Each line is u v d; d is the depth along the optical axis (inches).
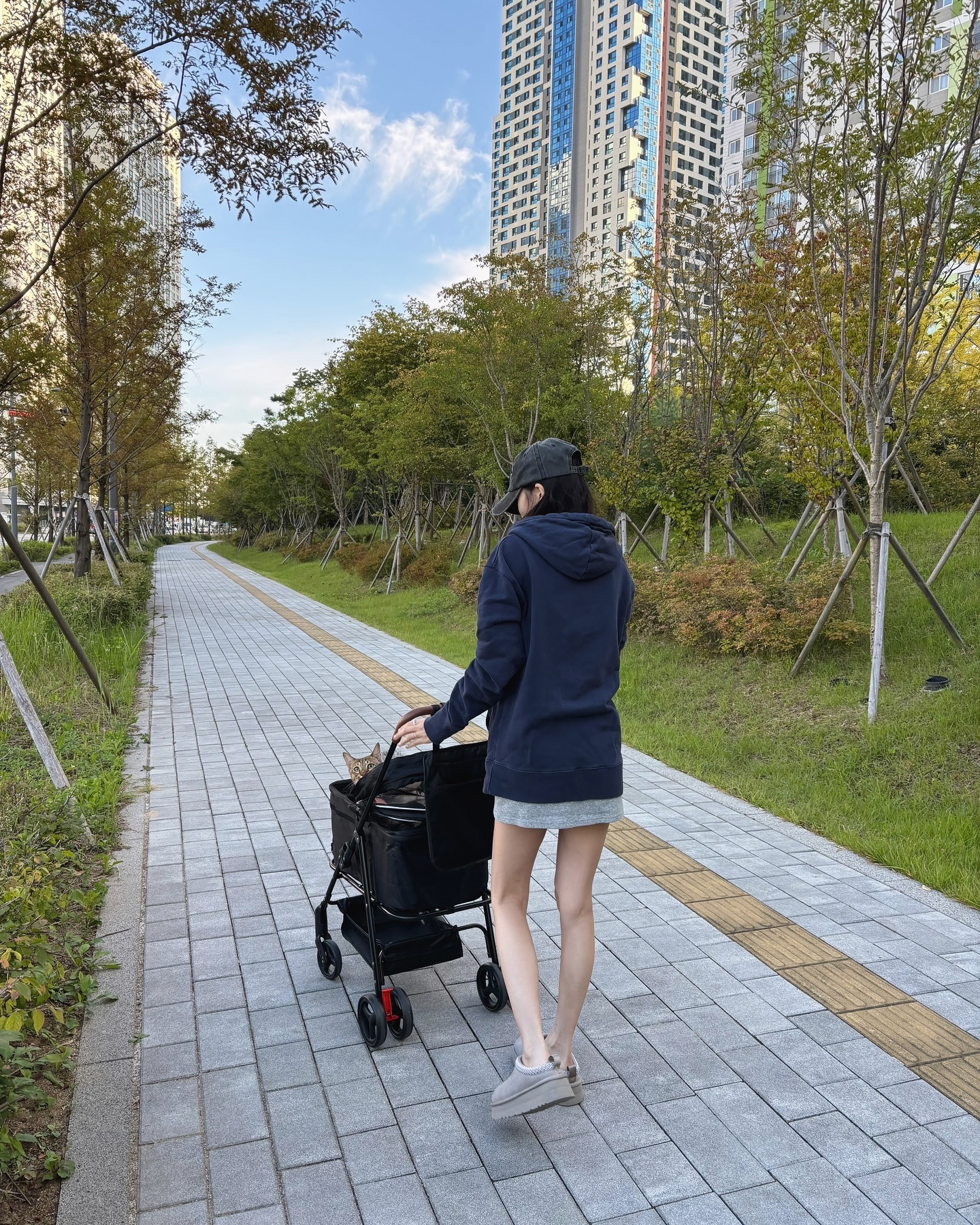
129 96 230.4
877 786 201.5
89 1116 91.8
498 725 85.4
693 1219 78.1
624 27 3555.6
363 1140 88.7
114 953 128.4
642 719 280.5
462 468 725.9
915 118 232.1
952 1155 86.7
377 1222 77.5
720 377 430.6
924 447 546.6
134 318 490.3
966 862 160.7
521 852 86.4
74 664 339.3
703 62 3791.8
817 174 259.9
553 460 89.1
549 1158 86.3
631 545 609.9
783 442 414.3
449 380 580.1
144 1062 102.0
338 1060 102.7
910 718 227.0
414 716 98.0
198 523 4242.1
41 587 265.6
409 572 768.3
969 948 131.5
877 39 228.2
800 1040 107.0
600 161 3708.2
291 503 1530.5
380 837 102.3
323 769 228.8
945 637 276.8
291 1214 78.4
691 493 428.5
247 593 839.7
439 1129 90.5
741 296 378.9
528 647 83.0
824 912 144.2
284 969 124.6
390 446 782.5
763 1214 78.7
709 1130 90.4
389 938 107.9
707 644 323.6
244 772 225.1
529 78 4180.6
